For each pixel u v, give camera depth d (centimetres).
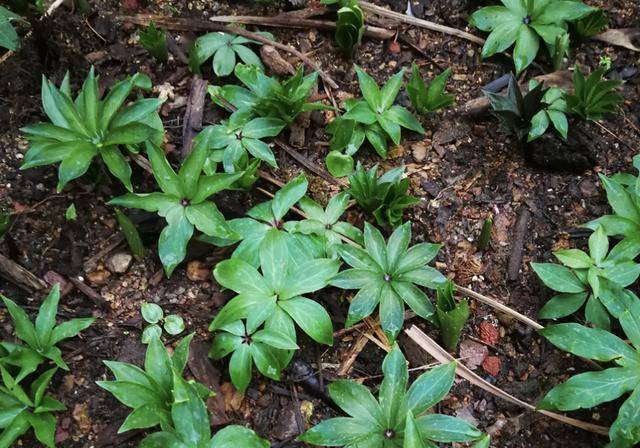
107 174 87
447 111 94
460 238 88
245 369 78
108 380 80
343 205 85
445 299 80
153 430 78
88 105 83
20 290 83
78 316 83
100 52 95
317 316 79
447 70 90
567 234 88
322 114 94
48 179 88
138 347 82
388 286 81
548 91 92
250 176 86
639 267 81
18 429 74
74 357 81
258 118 89
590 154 90
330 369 82
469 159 92
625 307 79
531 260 87
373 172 86
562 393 76
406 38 98
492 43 94
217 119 93
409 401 75
